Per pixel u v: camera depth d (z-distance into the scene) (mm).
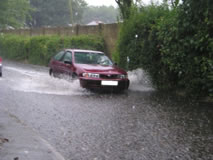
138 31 13539
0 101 8992
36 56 25406
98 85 11094
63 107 8578
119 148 5488
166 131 6578
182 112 8406
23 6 48906
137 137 6121
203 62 9812
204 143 5875
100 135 6184
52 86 12258
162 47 11352
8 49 31141
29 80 13734
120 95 11031
